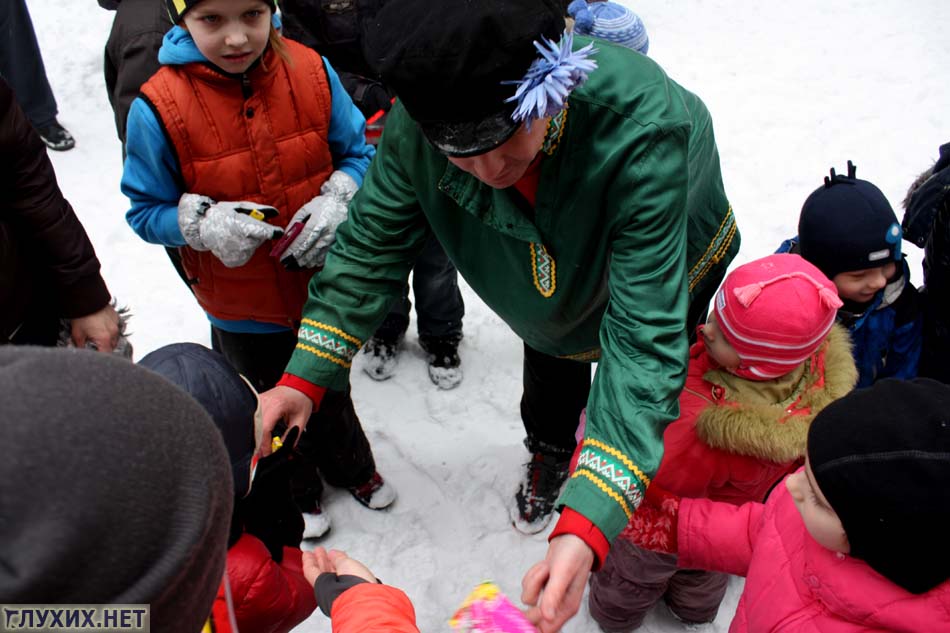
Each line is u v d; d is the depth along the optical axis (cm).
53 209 179
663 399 132
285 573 155
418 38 112
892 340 200
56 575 53
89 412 56
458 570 238
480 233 160
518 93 113
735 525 155
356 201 168
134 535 56
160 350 137
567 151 135
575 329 177
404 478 263
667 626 221
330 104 195
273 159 191
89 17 486
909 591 113
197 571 62
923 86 436
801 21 501
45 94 386
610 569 198
